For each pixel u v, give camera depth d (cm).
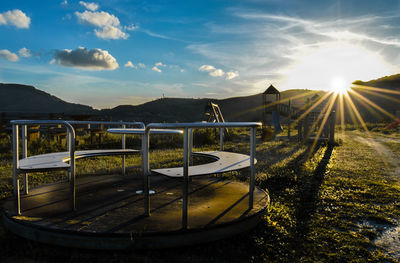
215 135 1424
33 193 354
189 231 235
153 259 218
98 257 217
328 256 235
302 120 1582
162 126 238
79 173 554
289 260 227
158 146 1120
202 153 444
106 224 245
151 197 344
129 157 804
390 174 597
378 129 2602
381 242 269
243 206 306
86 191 370
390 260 233
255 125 283
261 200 333
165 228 236
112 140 1189
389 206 374
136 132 358
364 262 227
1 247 233
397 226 308
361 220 325
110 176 476
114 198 335
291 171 593
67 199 328
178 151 958
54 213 274
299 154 917
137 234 226
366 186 478
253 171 292
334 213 344
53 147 948
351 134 2108
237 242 251
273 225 285
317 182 509
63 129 1073
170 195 354
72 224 242
